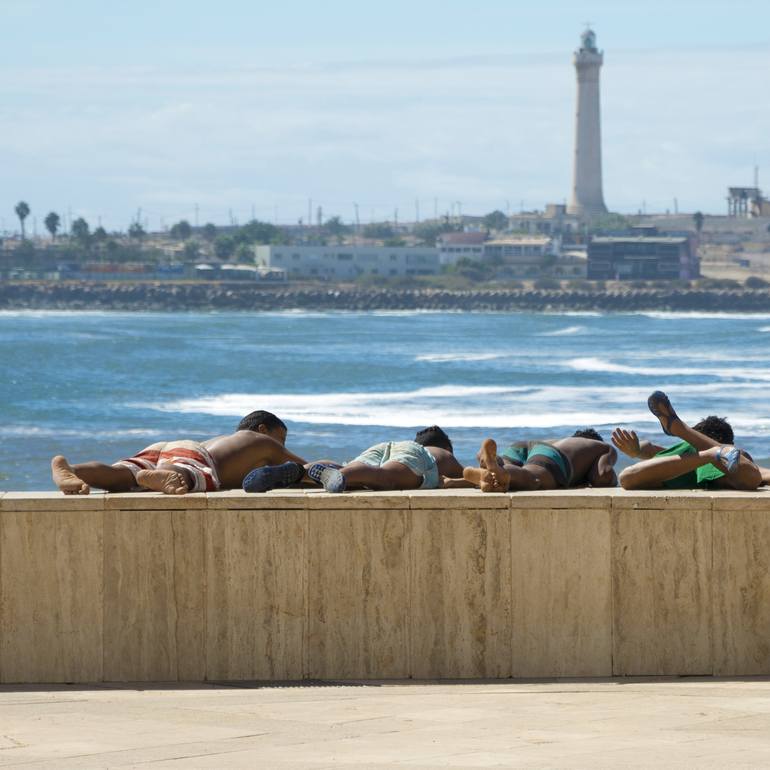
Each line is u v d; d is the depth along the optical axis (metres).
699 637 22.70
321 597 22.64
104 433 111.94
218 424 121.75
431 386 172.88
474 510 22.66
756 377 181.00
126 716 19.08
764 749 16.38
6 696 21.17
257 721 18.59
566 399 145.88
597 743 16.84
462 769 15.28
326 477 23.30
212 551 22.56
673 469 23.67
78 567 22.48
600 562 22.66
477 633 22.67
